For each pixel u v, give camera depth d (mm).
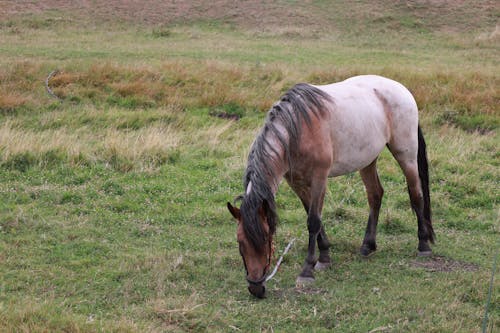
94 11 25547
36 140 9242
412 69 15242
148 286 5441
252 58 17344
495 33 21625
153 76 13609
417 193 6441
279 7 25953
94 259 5984
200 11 25922
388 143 6398
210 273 5742
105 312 4957
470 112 11766
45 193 7676
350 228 7043
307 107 5414
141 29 23312
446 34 22734
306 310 5016
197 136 10141
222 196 7812
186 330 4680
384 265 6043
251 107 12180
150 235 6695
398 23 23812
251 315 4926
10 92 12117
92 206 7406
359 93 6023
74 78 13062
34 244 6297
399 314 4910
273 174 5188
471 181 8281
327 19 24484
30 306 4754
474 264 6070
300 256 6270
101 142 9492
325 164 5492
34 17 24047
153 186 8000
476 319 4840
